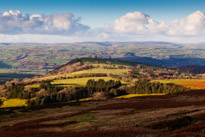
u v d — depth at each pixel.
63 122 47.16
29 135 36.06
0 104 148.88
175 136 26.22
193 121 33.72
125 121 40.16
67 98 160.88
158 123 34.53
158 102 73.12
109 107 69.00
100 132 32.62
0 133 41.12
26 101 152.75
